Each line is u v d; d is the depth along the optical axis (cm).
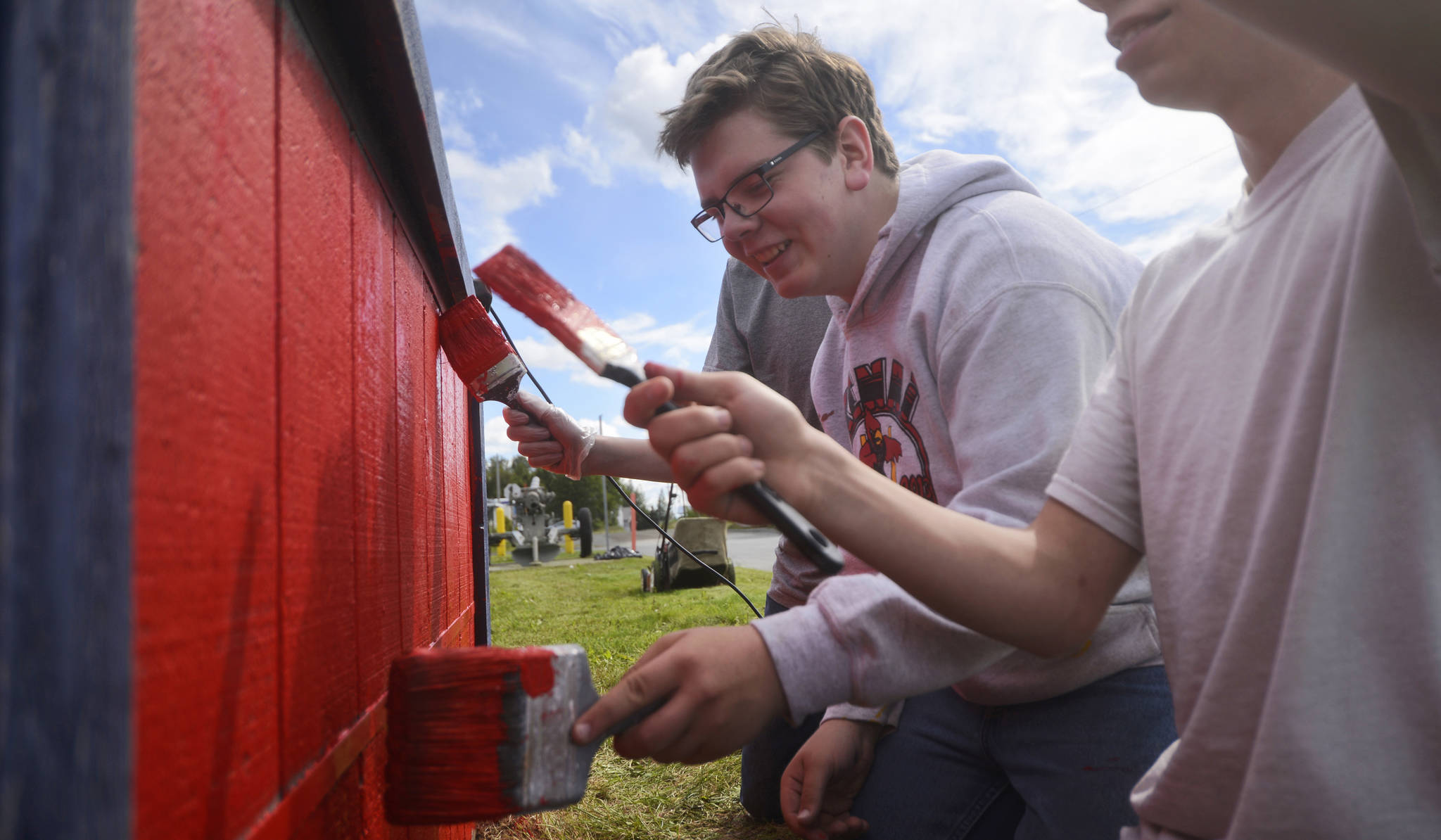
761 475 79
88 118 30
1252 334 84
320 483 73
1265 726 73
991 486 113
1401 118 61
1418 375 69
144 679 38
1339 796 69
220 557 49
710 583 967
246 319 55
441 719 72
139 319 39
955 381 130
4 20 28
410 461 123
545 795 74
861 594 98
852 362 162
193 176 47
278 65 64
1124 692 129
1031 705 135
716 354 266
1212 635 85
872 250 155
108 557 30
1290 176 84
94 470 29
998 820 144
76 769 28
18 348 28
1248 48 80
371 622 92
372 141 100
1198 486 87
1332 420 71
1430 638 68
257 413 57
